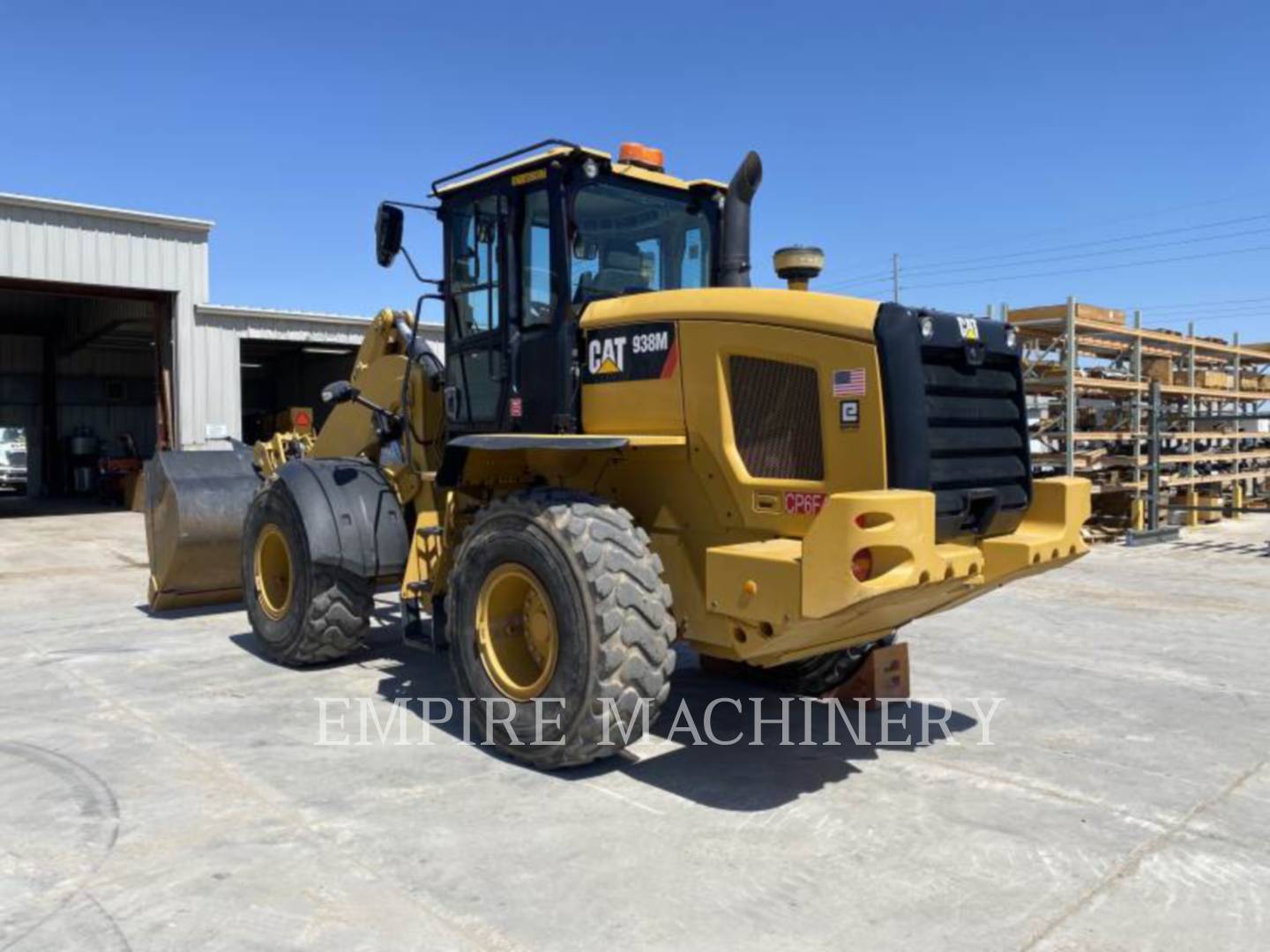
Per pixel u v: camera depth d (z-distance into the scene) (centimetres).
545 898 313
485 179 515
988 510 422
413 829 365
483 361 532
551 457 491
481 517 453
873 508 344
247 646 668
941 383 397
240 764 432
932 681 586
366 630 594
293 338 1798
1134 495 1312
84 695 546
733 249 504
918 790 411
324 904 308
